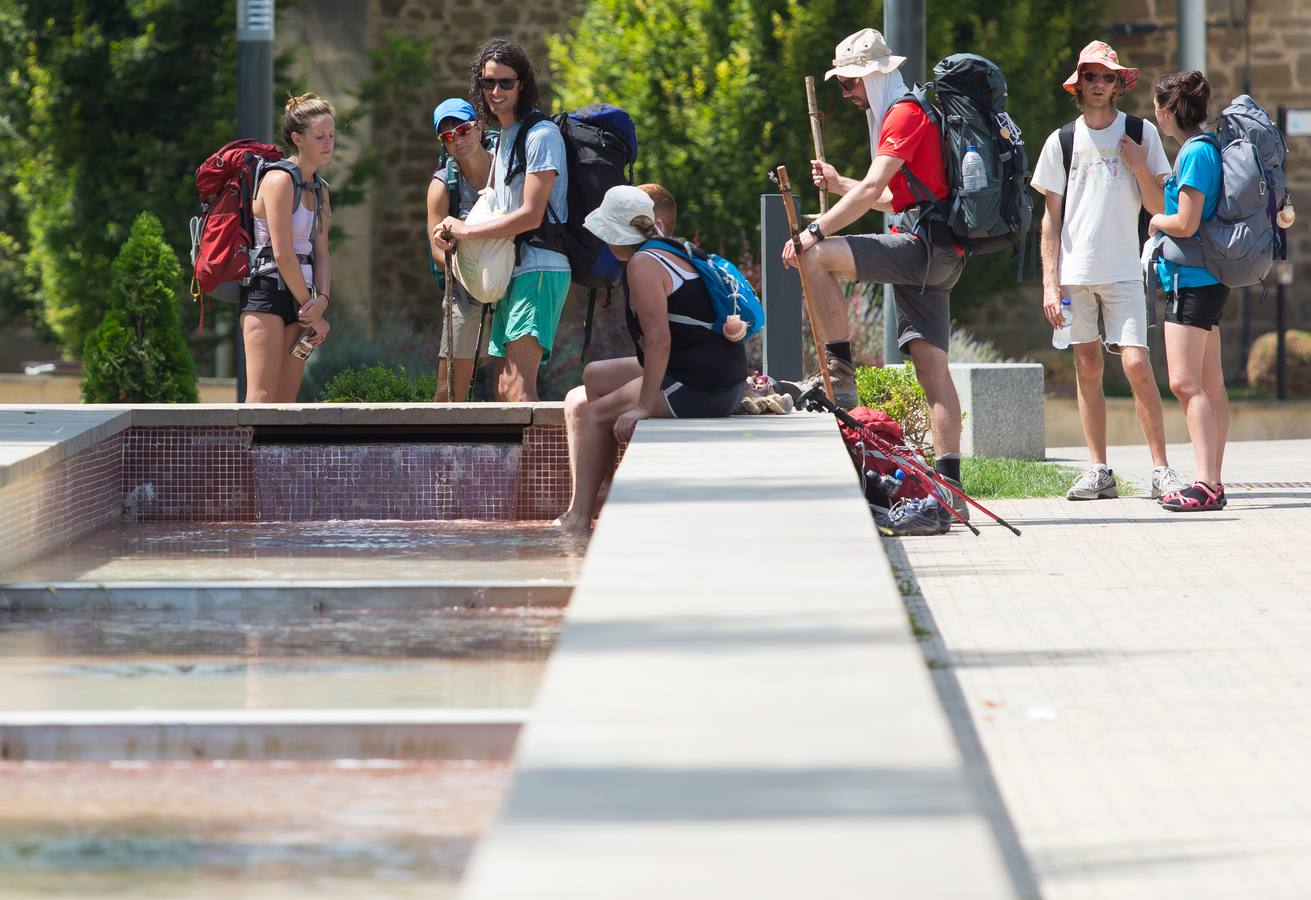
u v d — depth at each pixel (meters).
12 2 44.00
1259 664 10.96
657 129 40.50
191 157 43.59
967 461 25.47
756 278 38.28
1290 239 49.34
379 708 8.66
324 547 15.70
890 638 6.40
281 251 20.36
